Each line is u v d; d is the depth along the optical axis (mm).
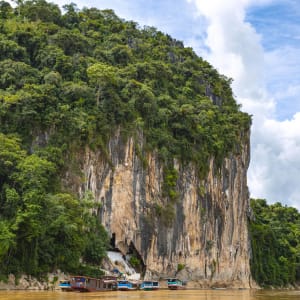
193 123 104938
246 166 127125
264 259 143500
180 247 95250
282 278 146875
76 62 95562
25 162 66875
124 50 108312
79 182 79500
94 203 78000
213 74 136875
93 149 82688
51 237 69125
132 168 88312
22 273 64125
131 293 67750
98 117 85125
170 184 94750
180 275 95812
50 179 74625
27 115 78188
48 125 79500
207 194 105188
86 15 126688
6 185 65562
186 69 126188
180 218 95938
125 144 87750
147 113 96125
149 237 89250
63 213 68688
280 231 162875
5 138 71000
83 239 74000
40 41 97750
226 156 113750
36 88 82625
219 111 122062
